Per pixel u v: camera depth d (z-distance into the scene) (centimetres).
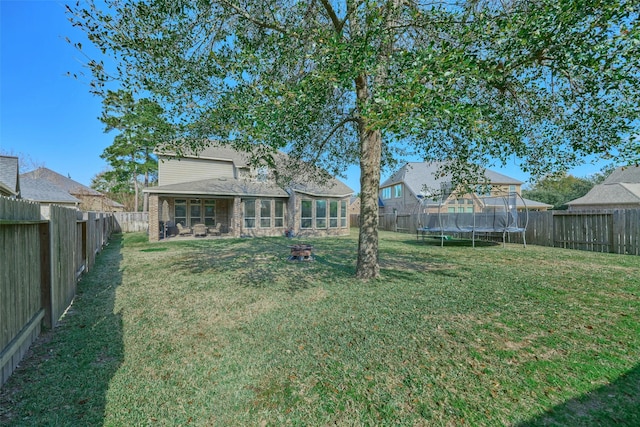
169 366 272
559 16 267
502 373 252
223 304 444
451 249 1076
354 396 227
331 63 315
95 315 403
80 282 584
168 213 1684
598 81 344
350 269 685
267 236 1659
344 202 1844
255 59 338
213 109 395
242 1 414
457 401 219
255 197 1652
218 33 433
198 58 420
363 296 470
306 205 1702
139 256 928
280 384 244
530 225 1266
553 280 565
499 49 317
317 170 820
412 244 1253
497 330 337
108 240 1388
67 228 433
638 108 349
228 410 214
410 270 668
